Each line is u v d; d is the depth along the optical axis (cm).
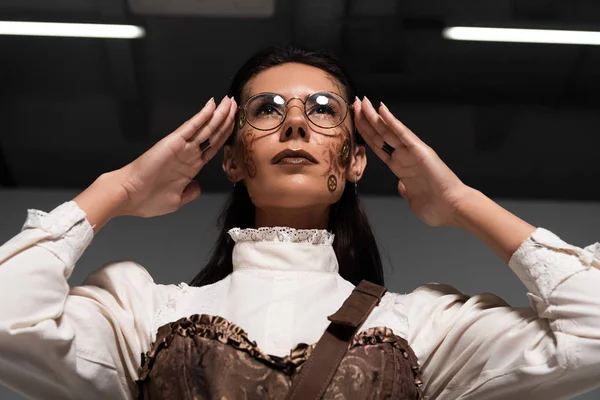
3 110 448
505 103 446
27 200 473
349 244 303
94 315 254
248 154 279
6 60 427
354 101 297
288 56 298
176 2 395
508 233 263
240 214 305
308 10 401
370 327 256
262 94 281
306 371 244
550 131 456
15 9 402
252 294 262
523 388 252
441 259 451
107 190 266
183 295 271
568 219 475
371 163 458
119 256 451
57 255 249
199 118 275
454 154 471
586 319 246
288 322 254
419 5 400
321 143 277
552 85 437
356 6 400
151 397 250
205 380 244
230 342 248
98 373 251
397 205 471
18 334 238
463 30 411
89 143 462
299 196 274
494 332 257
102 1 396
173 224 464
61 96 441
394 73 435
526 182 480
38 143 462
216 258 305
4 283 240
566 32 411
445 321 267
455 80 438
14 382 251
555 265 253
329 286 269
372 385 246
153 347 254
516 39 416
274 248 270
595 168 470
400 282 444
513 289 442
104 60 425
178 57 423
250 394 242
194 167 278
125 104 443
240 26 408
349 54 427
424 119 456
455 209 272
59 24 407
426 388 265
